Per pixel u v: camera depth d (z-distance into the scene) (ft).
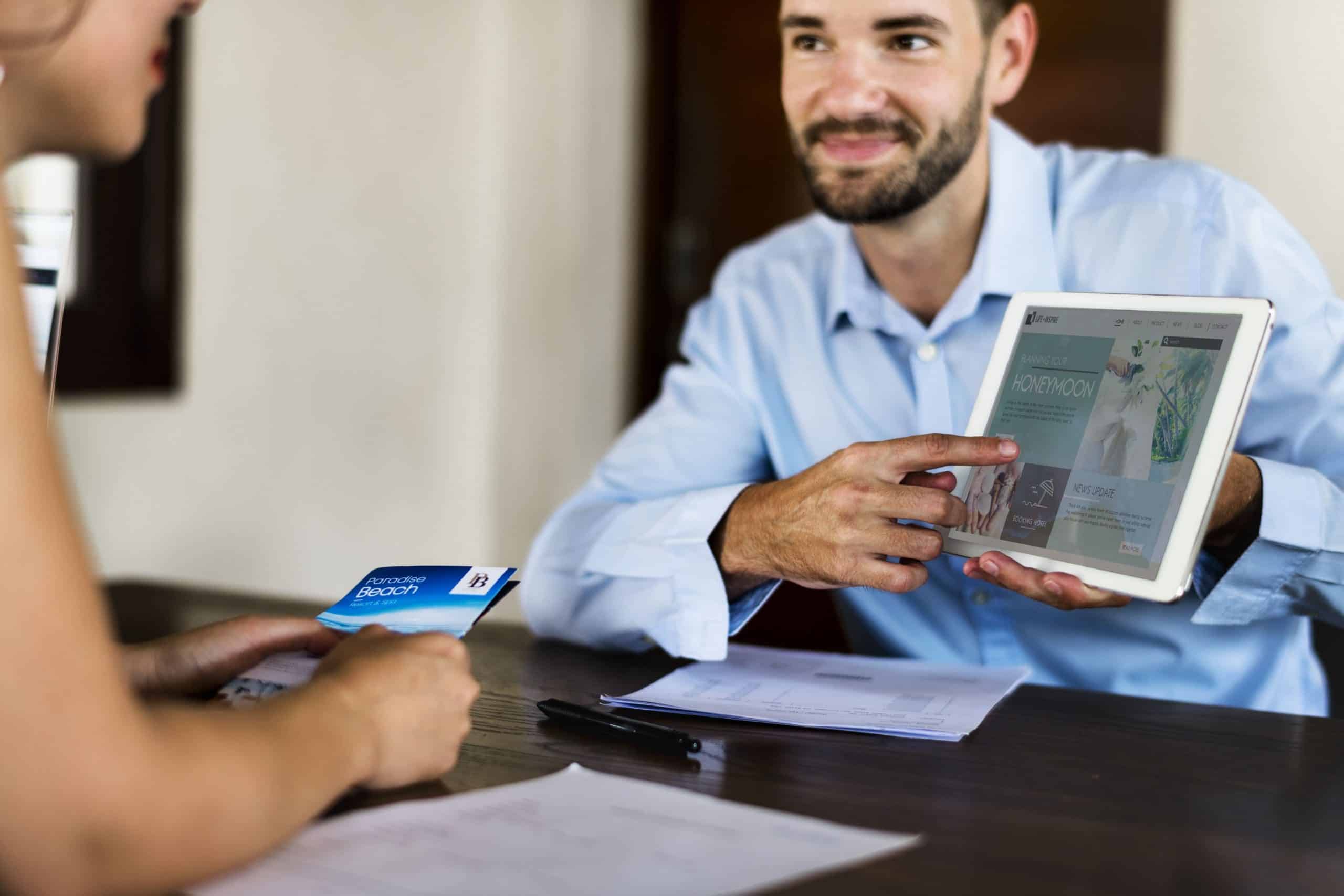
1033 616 4.58
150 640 4.10
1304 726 3.18
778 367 5.09
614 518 4.27
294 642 3.07
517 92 11.19
